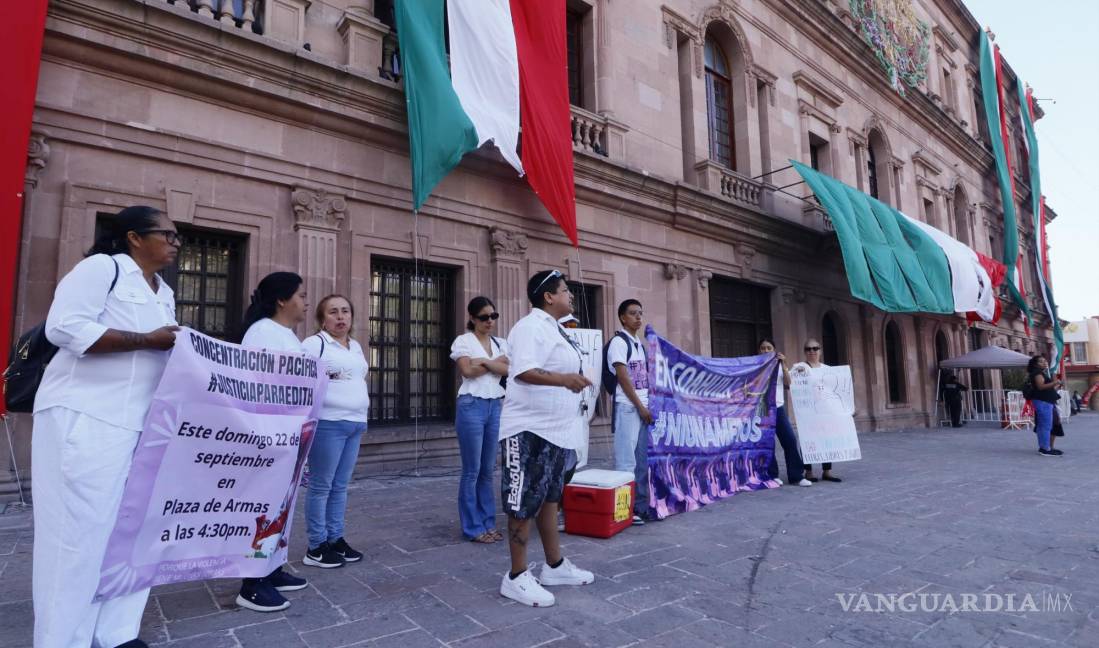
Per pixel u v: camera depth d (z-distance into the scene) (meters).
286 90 7.15
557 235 9.96
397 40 8.61
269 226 7.12
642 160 11.59
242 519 2.98
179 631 2.84
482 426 4.61
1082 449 11.77
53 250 5.73
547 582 3.55
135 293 2.57
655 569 3.90
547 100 9.12
